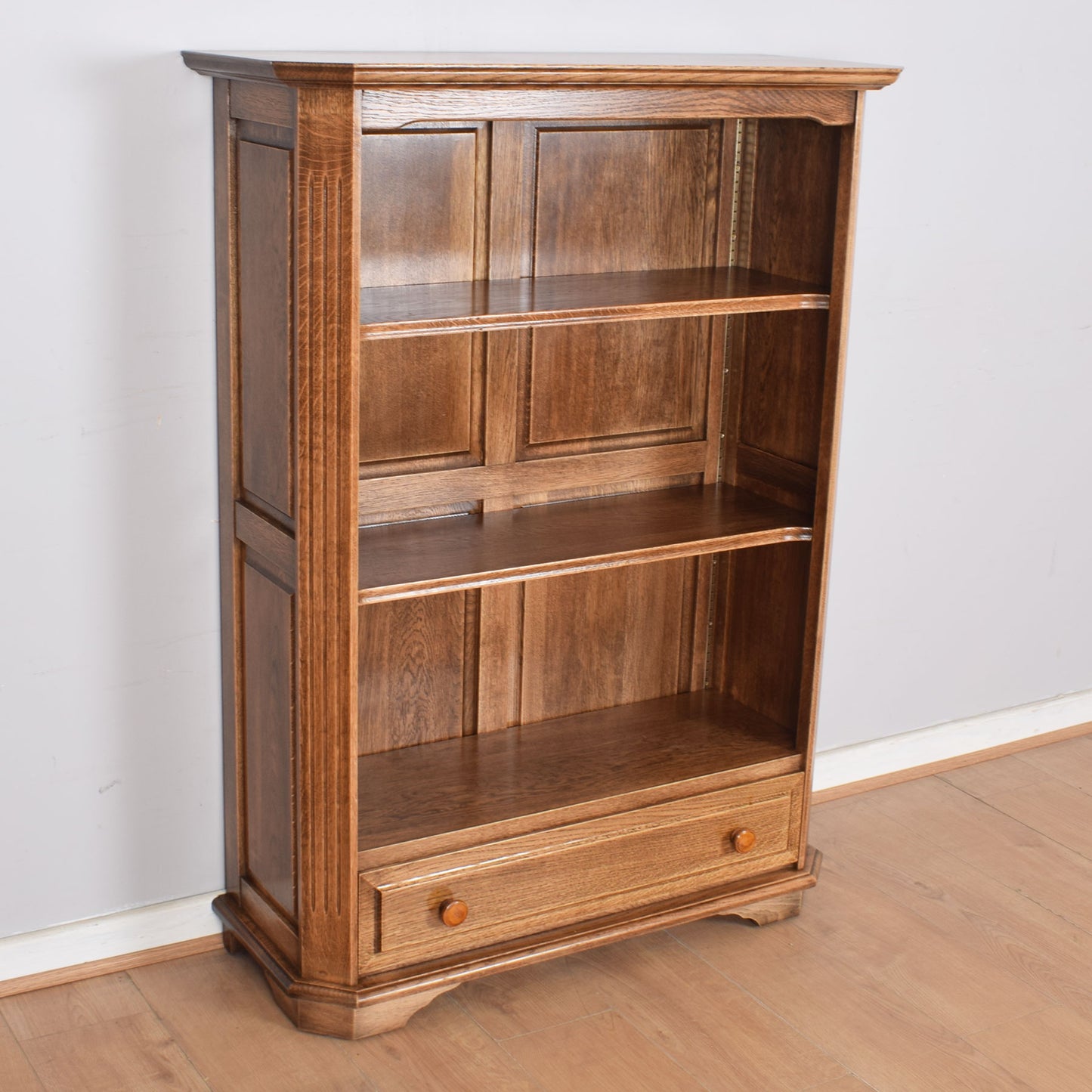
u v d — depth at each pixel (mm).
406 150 2520
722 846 2846
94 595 2541
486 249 2648
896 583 3496
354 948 2490
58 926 2684
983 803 3520
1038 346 3504
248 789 2691
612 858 2719
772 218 2803
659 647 3125
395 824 2551
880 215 3139
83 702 2586
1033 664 3828
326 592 2295
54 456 2434
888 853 3258
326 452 2221
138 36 2320
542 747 2889
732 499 2936
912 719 3658
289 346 2240
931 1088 2461
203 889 2820
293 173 2125
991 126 3227
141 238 2406
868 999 2707
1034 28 3207
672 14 2801
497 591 2865
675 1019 2631
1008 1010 2689
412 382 2656
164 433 2520
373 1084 2424
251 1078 2426
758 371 2918
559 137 2662
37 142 2285
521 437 2805
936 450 3434
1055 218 3406
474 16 2604
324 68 2000
